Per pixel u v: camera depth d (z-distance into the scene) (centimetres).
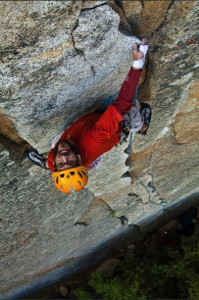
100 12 225
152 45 277
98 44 244
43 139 320
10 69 232
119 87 307
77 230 549
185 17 250
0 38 212
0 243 443
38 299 811
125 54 265
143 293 691
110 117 261
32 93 257
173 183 565
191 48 283
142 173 496
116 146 383
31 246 502
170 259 726
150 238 790
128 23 253
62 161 268
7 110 267
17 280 612
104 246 718
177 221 773
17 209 392
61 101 281
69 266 716
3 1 193
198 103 376
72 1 208
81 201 470
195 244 658
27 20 208
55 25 217
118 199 538
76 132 281
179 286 703
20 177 343
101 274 732
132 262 750
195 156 502
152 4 243
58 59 240
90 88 285
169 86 327
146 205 605
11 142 312
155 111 362
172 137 433
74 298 816
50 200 414
